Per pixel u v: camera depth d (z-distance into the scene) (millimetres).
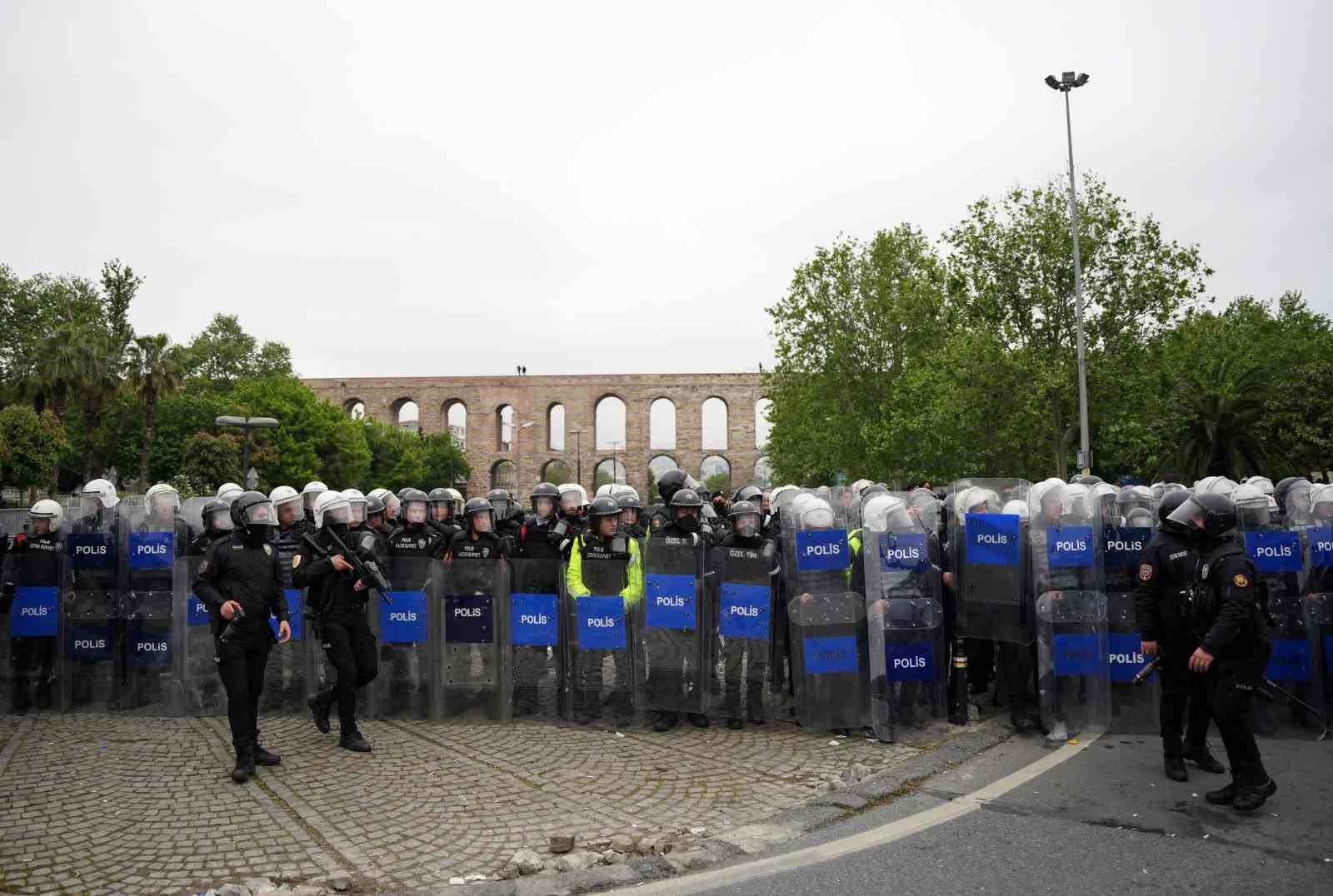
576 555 7988
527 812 5559
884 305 37125
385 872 4652
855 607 7578
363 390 74312
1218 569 5773
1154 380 30016
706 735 7469
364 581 7121
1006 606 7582
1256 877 4520
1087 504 7523
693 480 13492
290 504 7816
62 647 8500
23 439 39656
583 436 74000
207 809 5617
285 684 8758
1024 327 30000
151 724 7930
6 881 4531
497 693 8008
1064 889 4375
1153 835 5105
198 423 55531
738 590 7742
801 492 8172
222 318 72562
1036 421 30000
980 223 30219
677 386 73750
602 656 7844
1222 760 6652
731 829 5242
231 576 6391
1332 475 33500
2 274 54656
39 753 6945
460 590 8094
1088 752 6914
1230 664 5602
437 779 6262
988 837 5090
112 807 5664
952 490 8523
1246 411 30750
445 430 75125
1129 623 7664
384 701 8211
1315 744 7180
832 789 5996
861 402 38406
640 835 5141
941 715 7805
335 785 6121
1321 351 38781
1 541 8711
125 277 53250
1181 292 28547
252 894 4379
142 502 8664
